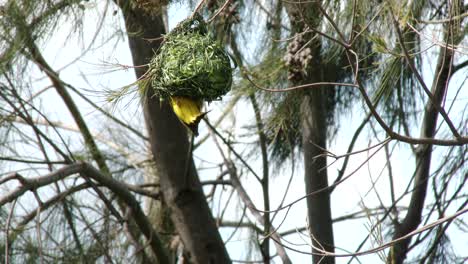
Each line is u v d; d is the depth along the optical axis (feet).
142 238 38.14
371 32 27.12
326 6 27.78
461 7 26.07
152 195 38.09
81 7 27.71
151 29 31.42
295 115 35.40
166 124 37.24
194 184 38.06
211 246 37.60
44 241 32.65
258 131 34.63
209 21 23.73
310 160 36.55
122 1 28.99
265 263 38.27
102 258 33.88
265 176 37.40
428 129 34.60
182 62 24.22
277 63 32.40
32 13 28.02
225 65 24.61
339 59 33.37
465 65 31.22
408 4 24.09
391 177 34.94
